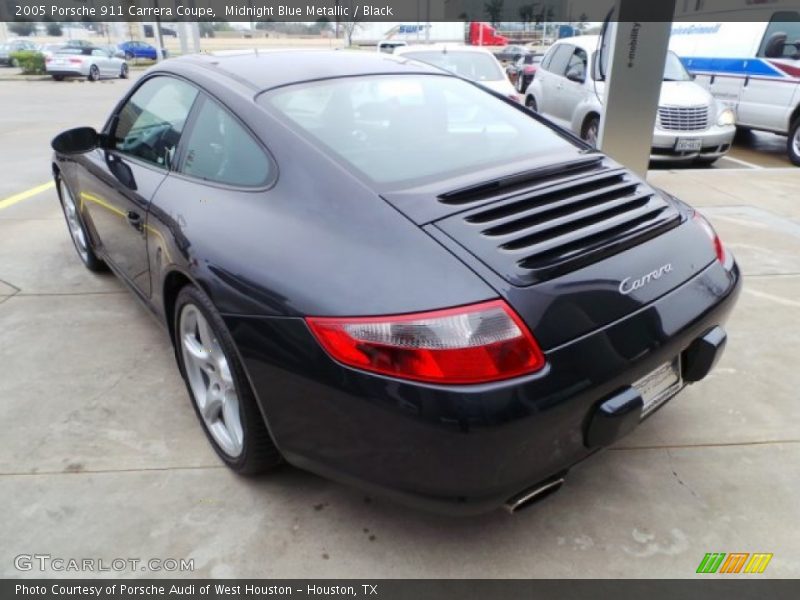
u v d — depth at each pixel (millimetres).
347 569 1906
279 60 2619
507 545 1984
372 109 2342
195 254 2035
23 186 6367
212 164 2283
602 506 2135
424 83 2635
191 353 2322
